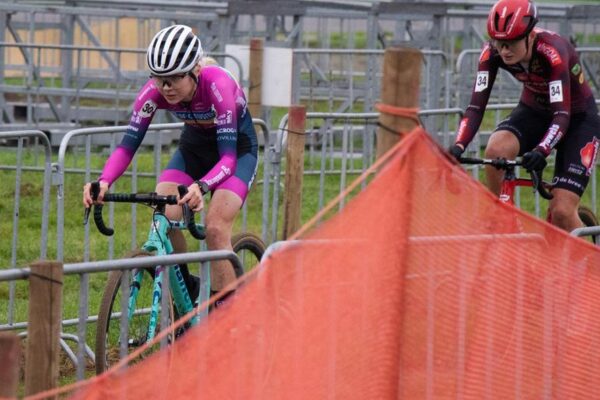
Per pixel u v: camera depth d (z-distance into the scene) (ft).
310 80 131.23
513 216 42.14
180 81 56.18
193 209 54.19
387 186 37.86
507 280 41.98
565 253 44.45
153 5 151.33
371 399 38.04
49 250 86.74
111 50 118.83
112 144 68.90
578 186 65.82
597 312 45.78
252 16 154.92
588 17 153.89
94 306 72.84
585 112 66.49
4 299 75.51
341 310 37.58
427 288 38.99
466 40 165.48
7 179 107.45
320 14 153.69
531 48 63.52
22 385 55.88
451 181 39.32
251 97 105.40
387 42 164.86
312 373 37.58
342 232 37.55
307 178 110.11
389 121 38.81
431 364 39.42
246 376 37.35
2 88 133.39
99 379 35.86
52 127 128.57
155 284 53.62
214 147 60.70
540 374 43.55
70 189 104.88
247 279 38.96
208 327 37.17
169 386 37.04
